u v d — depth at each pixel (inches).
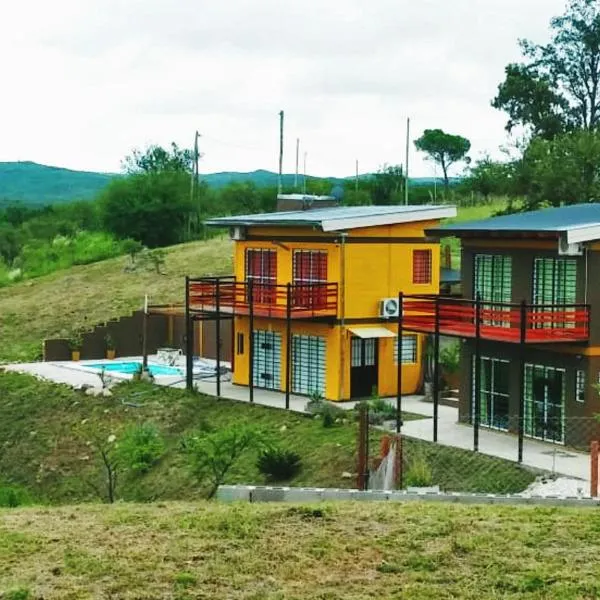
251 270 1489.9
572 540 598.2
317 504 691.4
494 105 2947.8
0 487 1226.0
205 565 560.7
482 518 647.8
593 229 1053.2
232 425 1126.4
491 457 1030.4
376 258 1401.3
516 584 527.2
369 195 3361.2
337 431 1186.0
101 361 1782.7
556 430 1096.8
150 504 733.9
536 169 2452.0
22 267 2893.7
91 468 1278.3
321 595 516.1
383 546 588.7
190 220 3191.4
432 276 1453.0
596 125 2871.6
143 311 1801.2
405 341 1437.0
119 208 3176.7
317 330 1396.4
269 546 590.6
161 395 1439.5
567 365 1082.1
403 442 1108.5
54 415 1457.9
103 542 606.2
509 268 1162.6
